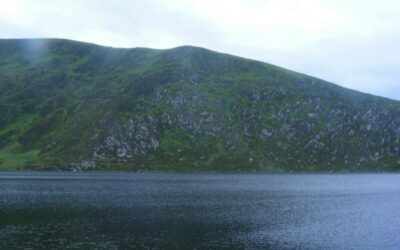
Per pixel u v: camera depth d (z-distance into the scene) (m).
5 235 64.62
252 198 125.56
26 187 150.62
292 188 165.38
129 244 59.78
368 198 129.88
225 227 74.69
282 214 92.00
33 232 67.25
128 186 162.25
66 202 107.62
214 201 115.69
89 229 70.44
